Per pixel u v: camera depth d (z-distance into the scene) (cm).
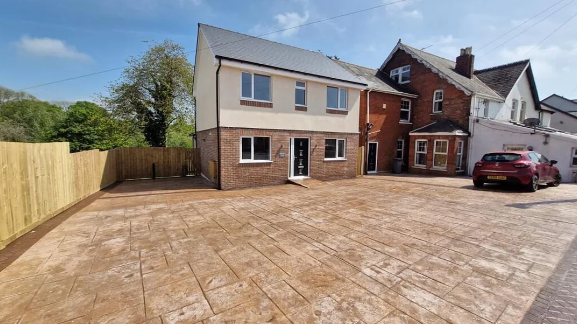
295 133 1164
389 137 1748
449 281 328
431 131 1606
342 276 339
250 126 1041
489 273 349
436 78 1708
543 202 785
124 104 2136
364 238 482
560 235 499
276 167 1120
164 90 2189
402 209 705
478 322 248
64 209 682
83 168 834
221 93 970
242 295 294
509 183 986
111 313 262
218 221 591
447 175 1534
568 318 255
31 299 287
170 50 2209
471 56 1834
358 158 1495
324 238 482
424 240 473
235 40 1220
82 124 2433
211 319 252
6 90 3228
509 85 1806
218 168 1003
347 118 1352
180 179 1356
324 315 259
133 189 1028
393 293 299
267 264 374
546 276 341
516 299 288
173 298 288
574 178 1268
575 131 2442
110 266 367
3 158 436
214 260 387
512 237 489
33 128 2920
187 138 3150
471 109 1541
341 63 1808
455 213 662
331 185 1138
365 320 251
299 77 1130
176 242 461
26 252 415
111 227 546
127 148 1362
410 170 1736
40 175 561
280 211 684
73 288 309
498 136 1455
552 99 2992
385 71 2058
